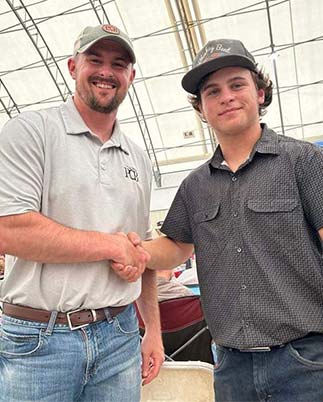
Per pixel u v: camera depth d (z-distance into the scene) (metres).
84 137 1.25
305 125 11.01
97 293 1.16
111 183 1.25
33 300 1.11
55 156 1.17
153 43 9.33
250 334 1.17
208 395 1.63
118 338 1.22
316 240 1.20
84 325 1.14
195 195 1.40
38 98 10.49
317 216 1.16
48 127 1.19
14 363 1.11
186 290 2.18
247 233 1.21
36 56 9.53
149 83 10.10
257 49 9.45
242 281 1.21
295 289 1.15
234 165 1.34
